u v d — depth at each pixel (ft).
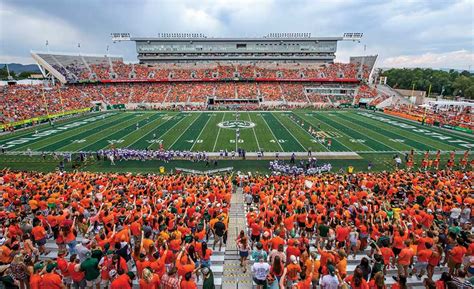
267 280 24.34
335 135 134.92
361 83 267.80
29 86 216.95
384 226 36.37
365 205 44.98
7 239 31.04
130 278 22.29
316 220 39.93
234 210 55.72
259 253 26.68
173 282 22.57
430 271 29.94
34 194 51.06
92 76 255.70
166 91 249.34
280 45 314.76
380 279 21.06
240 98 241.96
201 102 236.02
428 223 39.42
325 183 59.00
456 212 42.55
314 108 228.22
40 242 34.65
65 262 26.68
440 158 101.91
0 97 182.50
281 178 68.39
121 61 294.87
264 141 124.36
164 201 47.01
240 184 71.46
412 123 164.55
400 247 32.12
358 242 35.83
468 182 62.28
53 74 241.55
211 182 63.87
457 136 132.98
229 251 38.40
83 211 41.34
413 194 51.31
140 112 208.54
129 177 70.18
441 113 182.39
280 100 240.94
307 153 107.45
